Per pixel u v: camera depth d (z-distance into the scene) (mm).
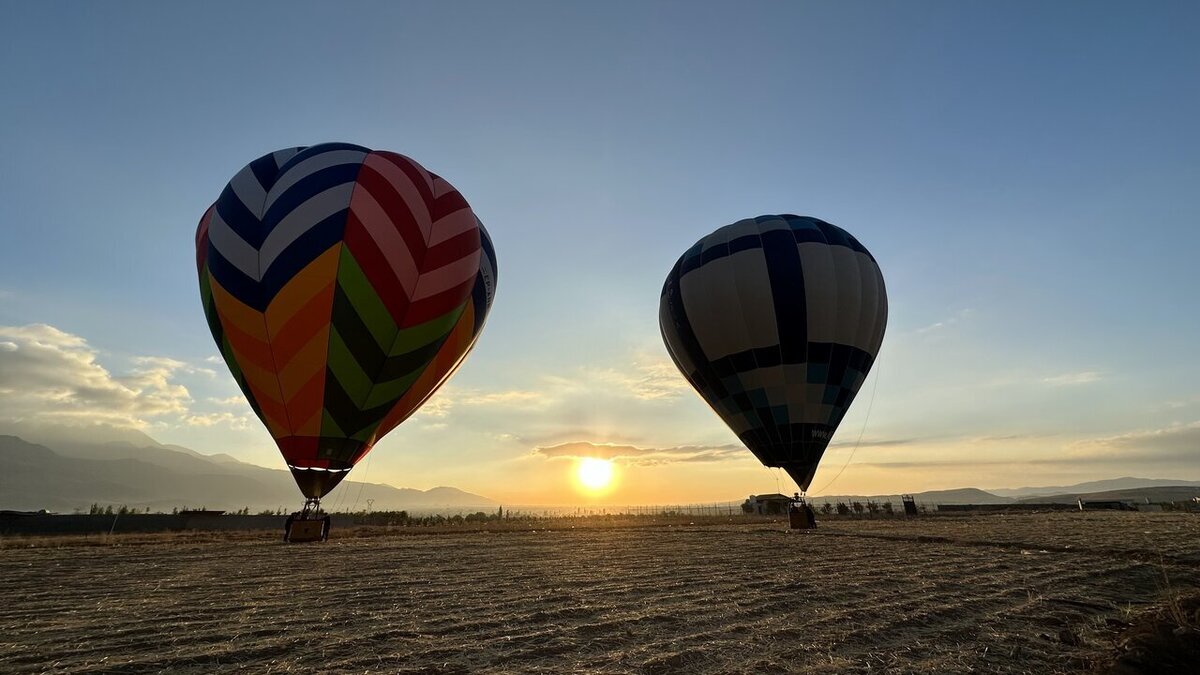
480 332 22625
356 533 25422
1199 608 7324
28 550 17047
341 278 17844
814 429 24156
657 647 6066
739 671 5316
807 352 24125
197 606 8195
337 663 5531
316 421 18094
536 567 12508
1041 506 55969
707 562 13203
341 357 17844
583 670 5352
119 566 12945
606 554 15289
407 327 18891
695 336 26219
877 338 25891
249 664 5531
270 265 17766
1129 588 9406
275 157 19875
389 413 19328
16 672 5297
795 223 26312
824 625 6934
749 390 24703
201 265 19328
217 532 26469
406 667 5422
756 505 57250
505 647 6090
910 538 19031
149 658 5637
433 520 39562
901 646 6078
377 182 19406
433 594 9117
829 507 54406
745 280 24797
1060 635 6316
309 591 9430
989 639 6332
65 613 7770
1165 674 5309
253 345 17797
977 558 13430
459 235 20766
